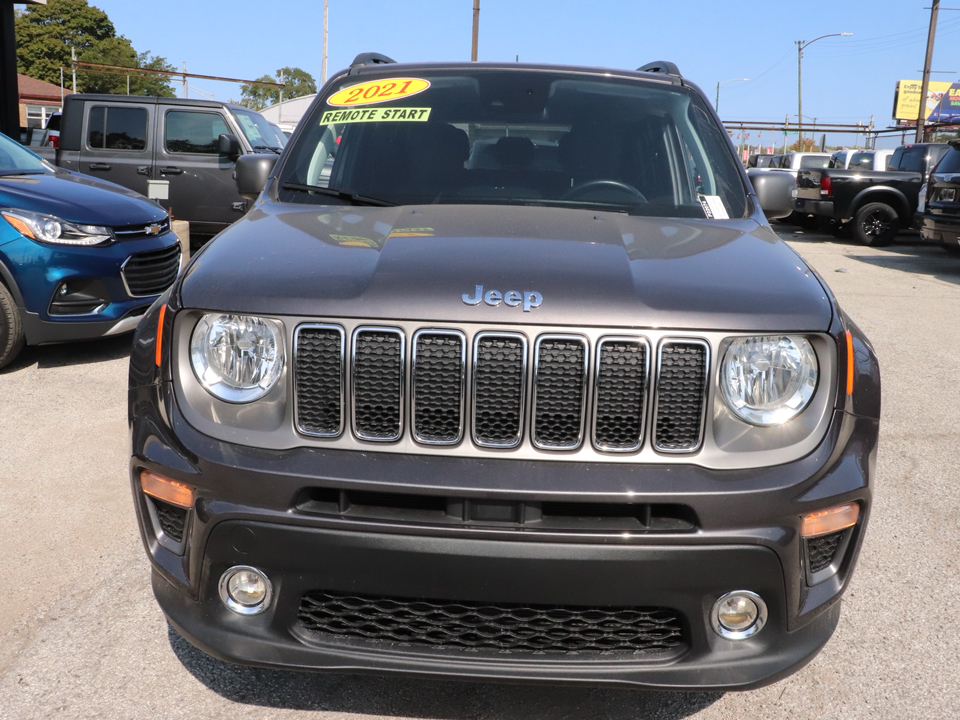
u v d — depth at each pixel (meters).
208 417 1.98
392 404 1.91
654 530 1.86
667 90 3.42
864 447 2.05
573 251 2.17
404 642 1.98
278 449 1.92
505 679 1.92
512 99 3.27
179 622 2.06
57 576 2.98
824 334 1.98
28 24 76.12
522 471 1.87
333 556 1.87
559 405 1.90
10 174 6.00
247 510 1.89
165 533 2.12
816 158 23.16
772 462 1.92
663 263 2.15
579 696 2.43
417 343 1.90
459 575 1.86
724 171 3.07
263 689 2.41
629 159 3.04
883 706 2.43
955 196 11.69
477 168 3.00
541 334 1.88
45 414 4.67
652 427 1.91
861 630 2.82
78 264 5.41
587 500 1.83
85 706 2.32
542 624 1.93
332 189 2.93
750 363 1.93
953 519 3.71
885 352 6.83
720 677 1.93
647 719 2.34
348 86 3.44
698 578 1.87
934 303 9.20
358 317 1.91
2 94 13.77
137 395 2.13
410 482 1.85
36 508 3.50
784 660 1.98
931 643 2.76
